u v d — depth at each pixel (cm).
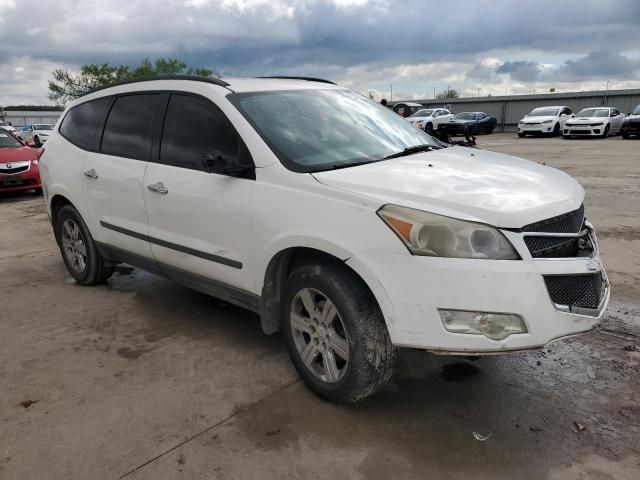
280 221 293
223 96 346
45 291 494
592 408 289
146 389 316
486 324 239
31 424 284
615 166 1295
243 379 326
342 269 277
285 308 309
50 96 3144
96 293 485
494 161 340
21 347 376
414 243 245
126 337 389
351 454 256
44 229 771
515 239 242
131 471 247
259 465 250
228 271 336
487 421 280
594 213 751
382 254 252
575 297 256
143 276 532
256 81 384
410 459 252
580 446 258
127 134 417
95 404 302
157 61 3031
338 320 287
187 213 353
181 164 363
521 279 238
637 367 332
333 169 301
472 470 244
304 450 259
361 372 272
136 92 420
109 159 425
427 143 387
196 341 380
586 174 1155
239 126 327
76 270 504
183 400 304
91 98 476
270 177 304
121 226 418
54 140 507
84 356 360
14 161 1044
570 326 251
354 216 263
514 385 314
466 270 238
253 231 310
